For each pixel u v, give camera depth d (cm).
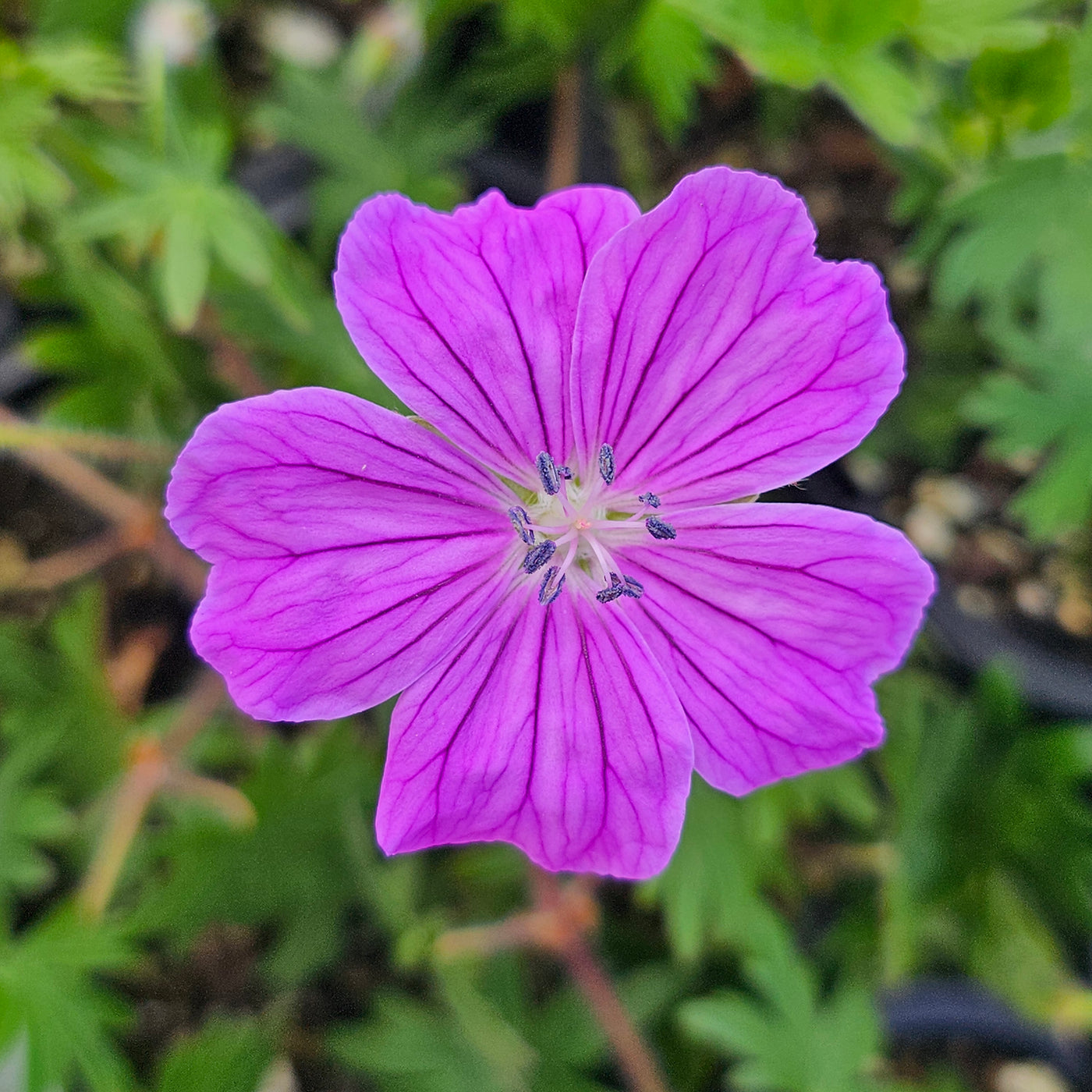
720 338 5
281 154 12
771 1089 10
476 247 5
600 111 11
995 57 8
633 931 11
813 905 11
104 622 11
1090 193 8
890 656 5
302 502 5
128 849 9
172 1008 10
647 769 5
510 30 9
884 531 5
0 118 8
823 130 13
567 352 5
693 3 8
